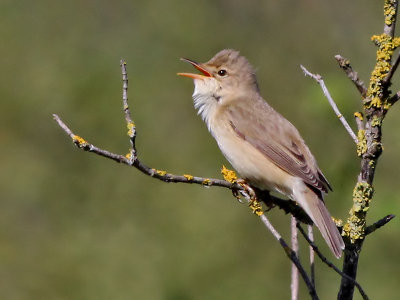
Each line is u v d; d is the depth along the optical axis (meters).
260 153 8.41
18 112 15.48
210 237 13.79
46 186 15.02
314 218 7.79
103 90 15.32
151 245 14.04
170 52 15.57
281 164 8.24
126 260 13.91
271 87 14.63
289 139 8.44
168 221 14.23
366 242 12.51
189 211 14.20
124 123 15.14
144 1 15.97
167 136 15.05
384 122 12.66
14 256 14.23
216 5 15.62
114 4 16.06
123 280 13.72
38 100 15.49
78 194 14.97
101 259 14.09
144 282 13.63
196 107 9.35
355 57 14.43
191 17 15.60
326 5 14.95
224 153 8.81
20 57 15.95
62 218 14.77
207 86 9.27
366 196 6.73
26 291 13.88
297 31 14.98
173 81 15.40
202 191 14.45
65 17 16.28
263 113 8.77
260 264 13.37
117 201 14.73
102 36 15.95
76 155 15.25
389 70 6.53
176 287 13.38
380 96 6.59
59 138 15.34
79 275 13.91
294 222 7.05
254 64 14.88
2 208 14.85
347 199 12.12
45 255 14.28
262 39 15.13
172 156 14.80
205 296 13.22
